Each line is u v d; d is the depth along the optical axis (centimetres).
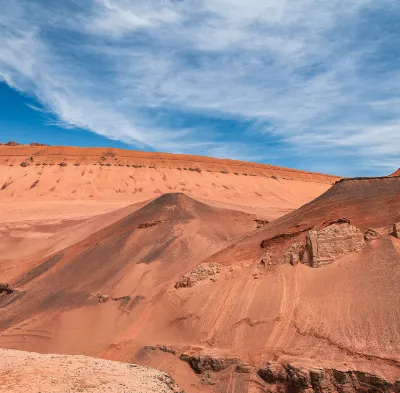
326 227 2933
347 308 2417
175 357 2528
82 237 5397
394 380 1978
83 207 8100
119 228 4734
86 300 3441
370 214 3047
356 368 2072
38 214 7475
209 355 2394
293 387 2114
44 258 4797
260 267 2980
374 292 2441
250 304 2680
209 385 2298
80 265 4056
